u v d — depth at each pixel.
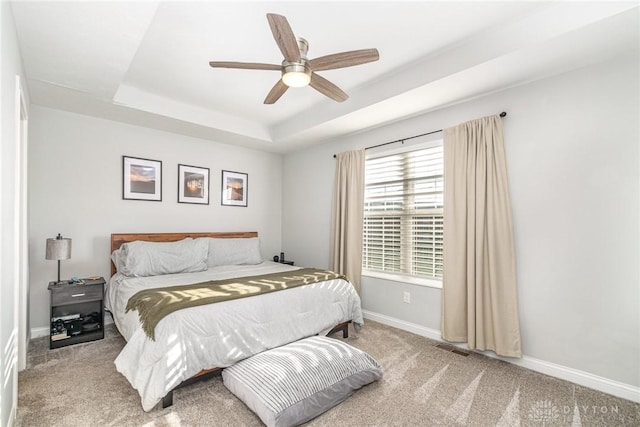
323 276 3.22
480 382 2.35
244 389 1.97
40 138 3.20
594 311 2.30
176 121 3.67
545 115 2.55
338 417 1.91
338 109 3.52
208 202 4.50
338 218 4.23
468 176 2.94
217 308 2.25
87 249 3.47
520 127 2.68
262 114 4.07
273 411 1.71
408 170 3.61
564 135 2.46
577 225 2.38
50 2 1.68
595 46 2.11
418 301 3.41
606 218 2.26
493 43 2.27
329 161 4.54
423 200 3.47
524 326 2.63
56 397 2.08
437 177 3.34
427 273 3.41
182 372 1.98
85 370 2.46
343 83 3.14
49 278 3.23
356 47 2.48
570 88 2.44
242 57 2.65
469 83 2.67
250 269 3.79
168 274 3.41
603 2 1.83
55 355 2.72
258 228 5.09
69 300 2.97
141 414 1.91
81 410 1.94
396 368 2.57
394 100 3.03
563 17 1.96
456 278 3.01
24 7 1.71
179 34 2.31
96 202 3.54
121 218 3.72
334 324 3.00
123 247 3.40
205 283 2.81
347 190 4.18
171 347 1.95
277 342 2.49
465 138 2.98
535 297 2.58
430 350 2.95
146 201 3.91
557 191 2.48
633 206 2.16
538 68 2.41
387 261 3.81
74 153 3.40
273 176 5.30
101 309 3.15
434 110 3.29
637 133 2.16
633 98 2.17
